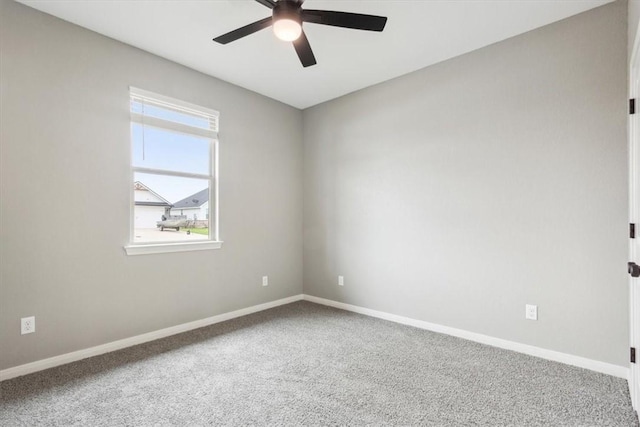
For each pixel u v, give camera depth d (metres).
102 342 2.59
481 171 2.81
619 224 2.20
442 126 3.05
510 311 2.66
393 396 1.98
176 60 3.01
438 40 2.68
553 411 1.82
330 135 4.02
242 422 1.73
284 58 2.98
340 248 3.92
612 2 2.21
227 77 3.38
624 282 2.18
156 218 2.99
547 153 2.48
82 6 2.24
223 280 3.46
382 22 1.90
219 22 2.44
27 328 2.24
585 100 2.32
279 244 4.06
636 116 1.92
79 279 2.47
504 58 2.68
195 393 2.01
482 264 2.81
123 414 1.79
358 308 3.74
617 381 2.13
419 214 3.21
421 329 3.16
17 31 2.20
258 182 3.81
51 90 2.34
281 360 2.48
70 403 1.90
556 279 2.44
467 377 2.21
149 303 2.87
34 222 2.27
